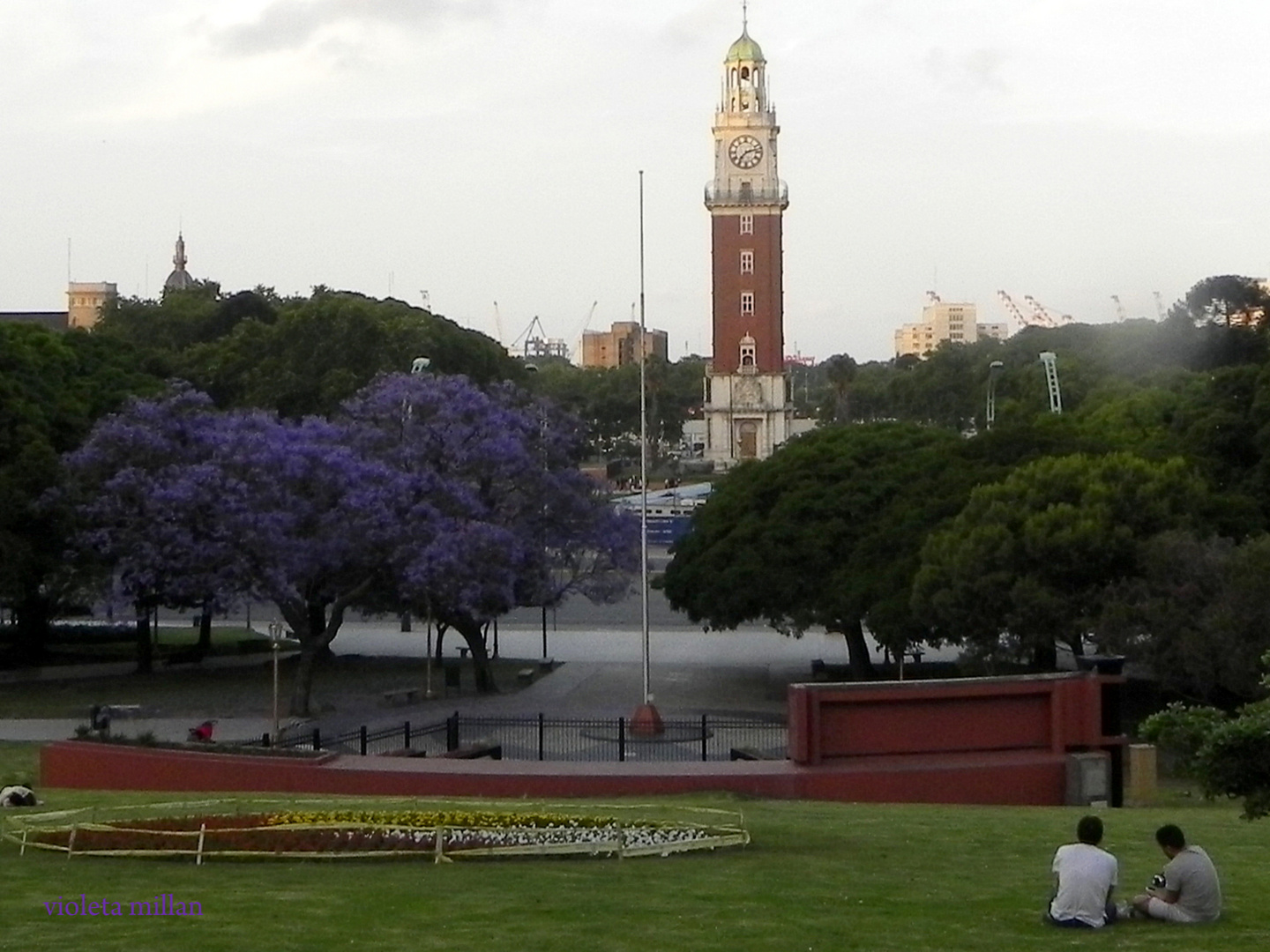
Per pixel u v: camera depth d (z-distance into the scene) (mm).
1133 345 146625
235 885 20562
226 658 74625
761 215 181250
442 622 65125
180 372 98812
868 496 66062
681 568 69625
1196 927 18500
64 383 74562
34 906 19016
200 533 58719
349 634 87312
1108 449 67375
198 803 27656
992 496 56156
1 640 75625
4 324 77438
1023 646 51688
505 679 67250
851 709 34594
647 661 55312
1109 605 47938
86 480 61969
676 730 49906
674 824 25625
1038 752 35281
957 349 197500
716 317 182875
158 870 21766
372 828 23719
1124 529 51438
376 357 96500
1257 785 19469
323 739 45781
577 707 58062
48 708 58000
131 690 63469
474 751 39938
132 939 17203
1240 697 47469
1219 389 71438
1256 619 44750
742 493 69625
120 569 62688
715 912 19062
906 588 59094
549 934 17688
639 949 17031
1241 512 56750
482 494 64750
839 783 33688
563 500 65562
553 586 65688
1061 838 26094
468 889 20406
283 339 97562
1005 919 18969
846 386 197750
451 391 65500
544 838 23797
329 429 63500
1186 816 30578
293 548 55844
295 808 27484
